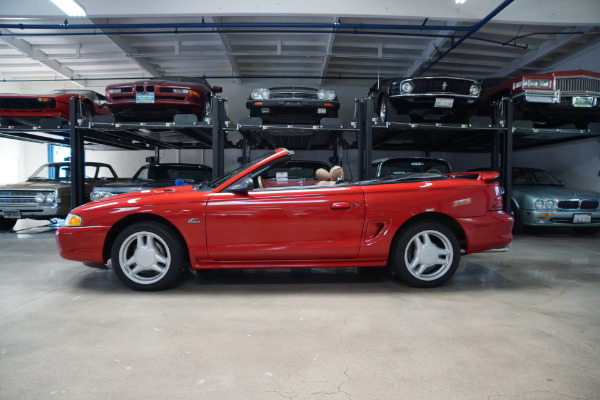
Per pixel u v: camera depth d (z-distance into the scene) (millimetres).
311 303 2803
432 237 3240
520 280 3498
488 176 3258
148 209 2986
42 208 6285
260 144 8703
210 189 3188
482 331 2258
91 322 2393
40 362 1851
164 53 8719
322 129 5562
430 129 5629
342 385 1646
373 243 3078
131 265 3098
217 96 5363
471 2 6402
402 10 6336
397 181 3229
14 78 11203
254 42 8344
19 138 7668
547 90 5500
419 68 9523
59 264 4121
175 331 2252
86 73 10695
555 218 5977
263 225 3004
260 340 2123
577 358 1905
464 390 1606
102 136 7246
